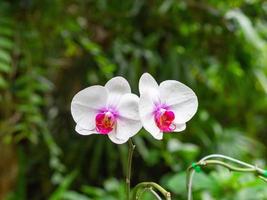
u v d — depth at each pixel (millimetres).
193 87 1672
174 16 1689
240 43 1695
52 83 1598
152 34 1700
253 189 1120
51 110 1672
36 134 1445
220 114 2027
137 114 688
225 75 1802
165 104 696
